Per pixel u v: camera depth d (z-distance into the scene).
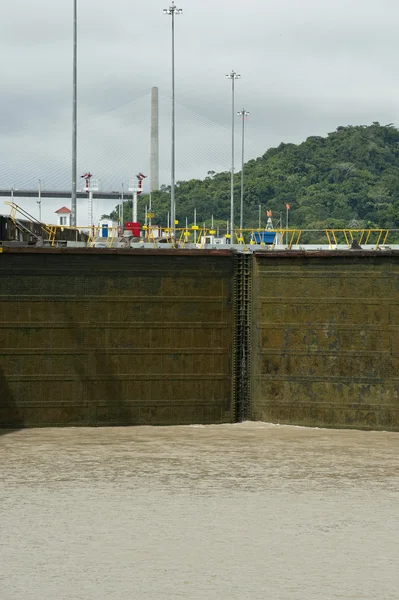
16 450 41.34
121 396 46.78
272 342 47.16
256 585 23.33
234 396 47.34
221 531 28.25
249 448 41.88
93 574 24.11
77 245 58.44
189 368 46.97
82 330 46.44
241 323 47.41
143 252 46.44
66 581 23.56
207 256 46.78
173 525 28.91
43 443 42.88
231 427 46.62
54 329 46.34
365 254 45.62
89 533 27.95
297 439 43.97
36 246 46.50
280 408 47.25
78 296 46.34
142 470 37.38
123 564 24.94
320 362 46.53
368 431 45.97
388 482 35.41
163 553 25.94
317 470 37.53
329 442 43.31
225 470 37.38
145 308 46.66
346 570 24.56
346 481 35.56
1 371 46.16
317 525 29.11
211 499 32.44
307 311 46.62
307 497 32.88
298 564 25.05
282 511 30.83
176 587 23.14
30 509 30.88
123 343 46.62
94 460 39.31
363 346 46.00
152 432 45.50
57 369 46.44
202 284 46.91
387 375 45.78
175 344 46.84
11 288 46.03
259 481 35.44
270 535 27.88
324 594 22.75
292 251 46.44
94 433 45.31
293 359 46.91
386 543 27.11
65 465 38.25
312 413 46.69
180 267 46.69
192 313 46.91
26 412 46.34
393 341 45.69
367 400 46.03
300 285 46.62
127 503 31.77
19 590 22.91
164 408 46.94
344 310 46.16
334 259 46.16
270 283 47.00
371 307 45.84
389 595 22.73
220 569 24.56
